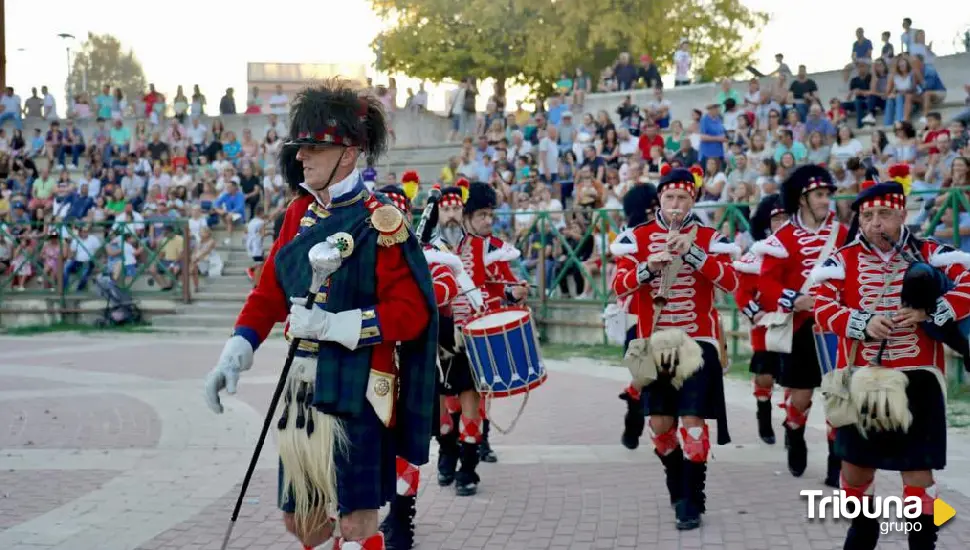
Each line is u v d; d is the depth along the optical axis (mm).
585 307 14688
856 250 4727
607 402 10000
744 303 7121
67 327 18312
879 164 14438
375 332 3562
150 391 10984
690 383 5684
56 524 5887
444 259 6223
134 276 18781
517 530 5707
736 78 32312
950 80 18625
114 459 7637
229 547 5438
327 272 3508
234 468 7266
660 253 5684
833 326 4656
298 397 3625
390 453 3732
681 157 16750
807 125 16203
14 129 26688
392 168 23594
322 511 3756
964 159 10852
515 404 9969
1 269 19625
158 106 27562
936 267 4586
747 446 7816
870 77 17875
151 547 5445
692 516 5598
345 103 3707
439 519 5961
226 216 20531
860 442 4516
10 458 7711
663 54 31281
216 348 15305
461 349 6398
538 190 16438
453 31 32625
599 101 22469
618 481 6793
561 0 29531
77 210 21672
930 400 4496
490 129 21469
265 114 26594
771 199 8219
